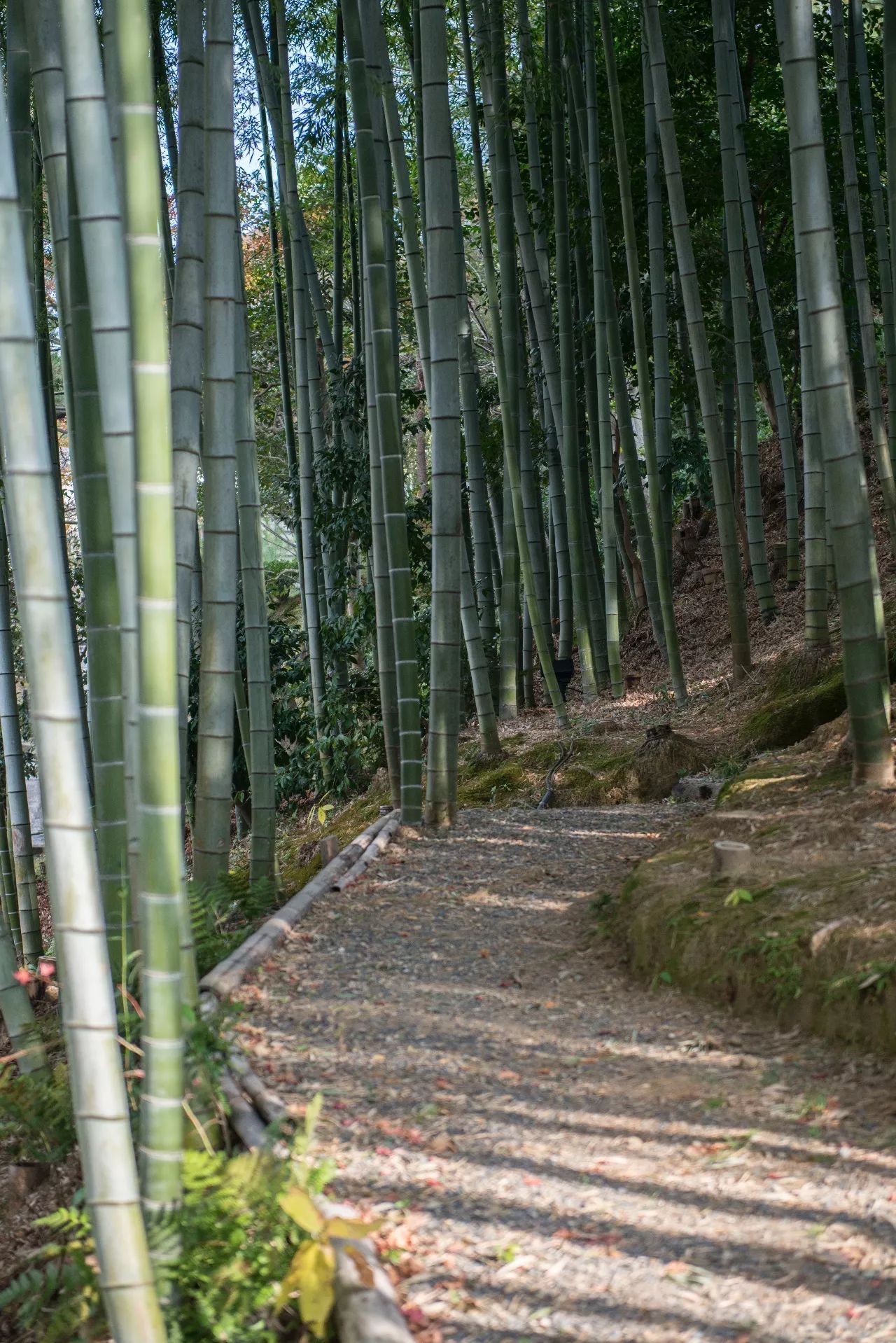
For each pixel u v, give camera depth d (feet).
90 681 14.79
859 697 19.13
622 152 32.89
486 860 22.63
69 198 13.69
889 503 33.73
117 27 9.25
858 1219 9.26
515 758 31.89
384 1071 12.92
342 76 34.96
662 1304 8.44
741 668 34.32
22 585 8.13
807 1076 11.92
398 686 25.48
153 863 8.96
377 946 17.65
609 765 29.63
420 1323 8.39
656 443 35.14
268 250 58.49
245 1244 9.14
